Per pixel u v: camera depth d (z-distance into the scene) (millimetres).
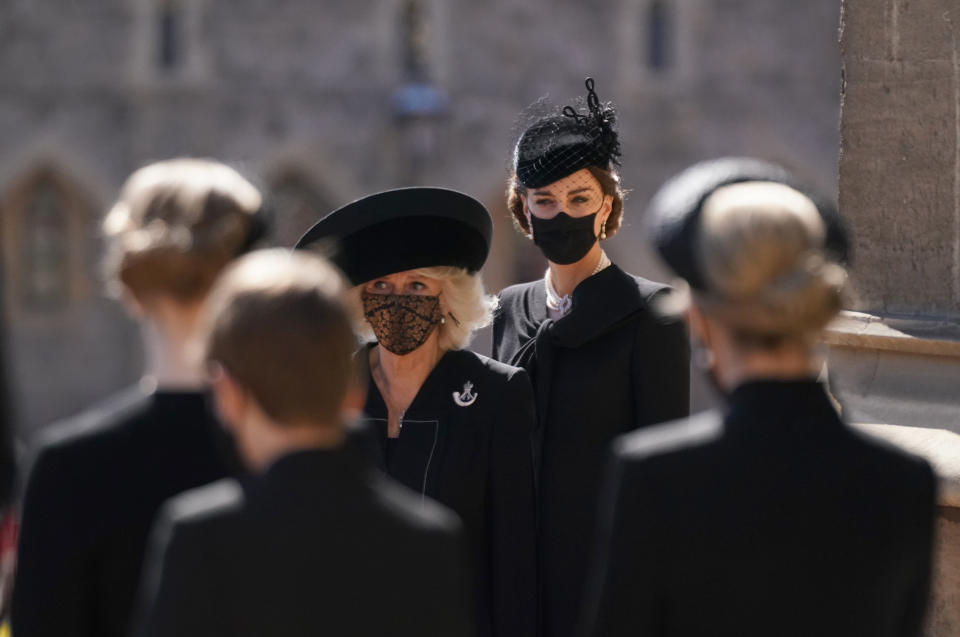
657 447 4305
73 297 58156
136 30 56719
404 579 3934
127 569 4414
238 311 3930
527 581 7465
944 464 7355
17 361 57500
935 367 7934
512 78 59031
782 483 4152
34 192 58094
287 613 3773
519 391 7719
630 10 59281
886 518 4156
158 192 4574
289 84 57750
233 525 3832
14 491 6016
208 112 57000
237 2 57219
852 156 8555
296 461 3924
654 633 4246
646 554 4184
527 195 8617
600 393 8359
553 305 8945
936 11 8141
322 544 3838
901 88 8320
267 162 57500
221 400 4062
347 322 4027
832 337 8359
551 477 8430
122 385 58531
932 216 8203
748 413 4262
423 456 7570
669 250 4406
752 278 4113
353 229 7531
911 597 4328
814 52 60656
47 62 56844
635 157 59531
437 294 7680
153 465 4438
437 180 58250
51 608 4352
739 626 4129
